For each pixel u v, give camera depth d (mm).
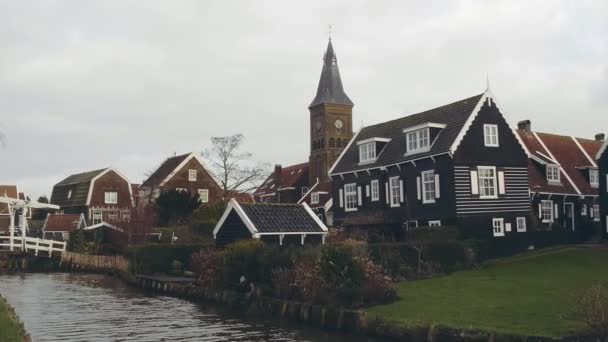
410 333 20109
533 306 21969
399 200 46312
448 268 36031
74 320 28094
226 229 36875
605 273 30078
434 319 20844
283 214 35875
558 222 49750
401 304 24266
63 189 89562
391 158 47344
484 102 42969
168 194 61250
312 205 75188
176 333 24422
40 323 27312
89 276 54094
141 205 70375
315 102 100500
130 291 41062
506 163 43219
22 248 59688
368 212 48844
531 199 48562
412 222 44875
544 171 50500
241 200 64812
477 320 20203
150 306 32812
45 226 74812
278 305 27188
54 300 35906
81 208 81812
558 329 18094
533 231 43562
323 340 22047
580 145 57875
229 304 30828
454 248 36844
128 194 83750
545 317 19922
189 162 75188
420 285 29750
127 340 23188
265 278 30094
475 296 25141
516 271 33375
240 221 35250
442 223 41844
